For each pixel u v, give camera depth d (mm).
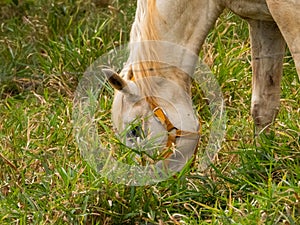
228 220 9047
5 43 13484
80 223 9312
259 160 9961
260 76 10242
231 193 9672
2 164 10469
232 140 10539
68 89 12406
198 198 9680
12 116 11602
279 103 10320
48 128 11141
